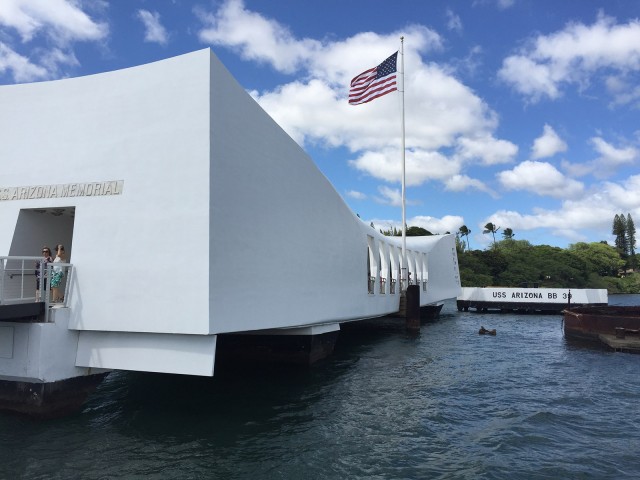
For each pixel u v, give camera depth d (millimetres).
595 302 45688
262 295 12383
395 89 23406
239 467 8422
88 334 10867
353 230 20016
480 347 23875
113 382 14305
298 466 8523
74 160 11555
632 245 137750
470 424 11109
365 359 19625
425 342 25359
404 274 29781
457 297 49750
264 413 11641
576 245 111562
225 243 10734
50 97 12125
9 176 12180
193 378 14977
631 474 8328
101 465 8328
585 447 9688
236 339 16750
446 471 8391
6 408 10297
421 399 13297
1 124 12492
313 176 15898
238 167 11453
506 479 8070
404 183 29750
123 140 11148
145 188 10734
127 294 10523
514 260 86562
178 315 10117
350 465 8609
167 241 10375
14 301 10617
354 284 19953
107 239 10875
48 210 12367
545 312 47344
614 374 17422
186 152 10492
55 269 10836
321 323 16734
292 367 16281
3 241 11930
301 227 14891
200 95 10523
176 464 8469
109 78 11594
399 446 9594
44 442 9242
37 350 9859
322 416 11492
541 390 14711
